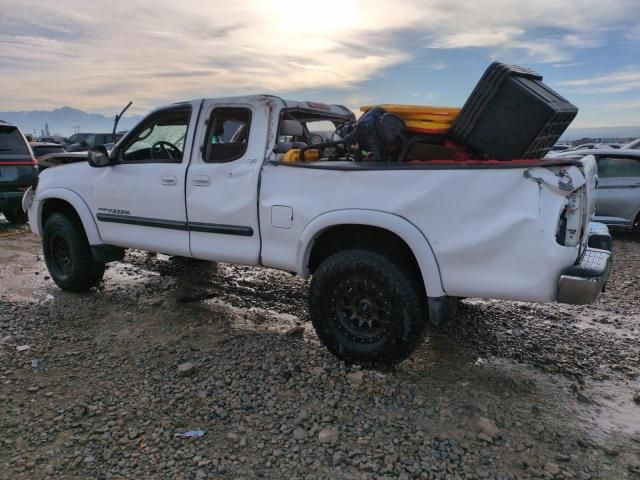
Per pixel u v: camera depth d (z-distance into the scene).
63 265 5.52
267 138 4.03
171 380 3.52
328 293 3.67
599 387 3.48
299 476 2.56
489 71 3.31
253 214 4.01
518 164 3.01
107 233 5.06
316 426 2.96
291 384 3.44
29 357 3.88
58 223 5.33
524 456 2.71
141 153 4.98
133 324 4.59
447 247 3.22
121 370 3.68
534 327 4.52
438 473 2.57
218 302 5.22
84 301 5.22
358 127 3.69
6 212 9.58
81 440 2.83
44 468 2.61
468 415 3.10
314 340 4.22
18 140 9.18
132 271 6.31
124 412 3.11
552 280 3.01
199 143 4.38
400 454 2.72
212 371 3.64
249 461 2.67
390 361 3.54
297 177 3.77
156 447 2.78
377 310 3.55
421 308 3.45
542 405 3.24
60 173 5.43
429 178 3.25
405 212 3.33
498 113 3.32
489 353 3.99
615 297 5.34
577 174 3.02
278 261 3.94
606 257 3.25
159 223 4.60
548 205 2.96
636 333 4.39
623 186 8.15
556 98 3.40
